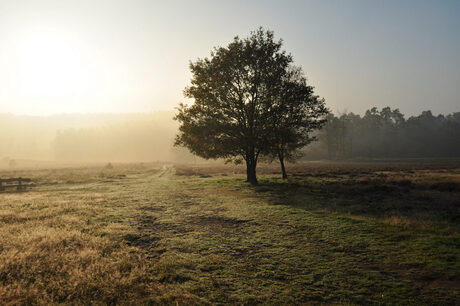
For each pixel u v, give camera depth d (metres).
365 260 6.15
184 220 10.59
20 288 4.73
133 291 4.71
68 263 5.96
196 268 5.85
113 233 8.57
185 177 36.53
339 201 13.73
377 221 9.47
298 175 33.59
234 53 23.25
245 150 23.89
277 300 4.47
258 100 23.81
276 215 10.86
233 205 13.41
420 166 50.91
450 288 4.75
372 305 4.29
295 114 23.62
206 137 23.22
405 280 5.12
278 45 23.75
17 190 21.94
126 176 40.56
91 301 4.39
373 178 25.77
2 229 8.80
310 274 5.50
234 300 4.48
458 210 10.91
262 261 6.23
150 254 6.82
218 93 23.52
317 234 8.21
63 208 12.76
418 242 7.18
